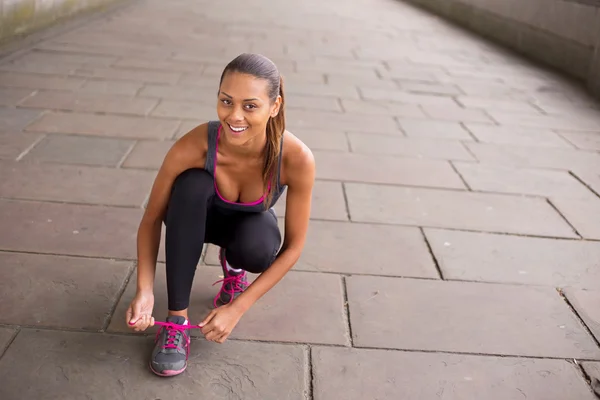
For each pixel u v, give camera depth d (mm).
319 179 3740
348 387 2080
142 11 10289
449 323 2459
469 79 6770
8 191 3229
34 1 6852
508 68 7480
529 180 3980
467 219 3371
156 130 4352
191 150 1909
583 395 2125
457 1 11531
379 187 3701
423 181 3842
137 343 2199
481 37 9891
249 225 2059
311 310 2471
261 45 7891
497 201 3629
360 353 2248
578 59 6973
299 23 10172
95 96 5016
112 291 2484
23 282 2477
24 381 1981
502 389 2123
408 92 6027
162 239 2879
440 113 5375
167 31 8398
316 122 4852
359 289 2641
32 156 3699
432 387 2109
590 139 4906
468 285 2734
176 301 2057
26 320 2262
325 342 2293
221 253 2379
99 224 2984
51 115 4457
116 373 2053
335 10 12477
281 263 2023
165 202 2018
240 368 2123
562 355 2314
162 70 6094
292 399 2008
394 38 9273
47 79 5391
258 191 1990
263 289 2006
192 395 1989
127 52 6789
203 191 1923
